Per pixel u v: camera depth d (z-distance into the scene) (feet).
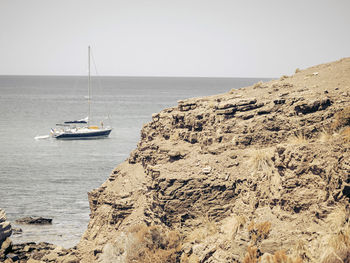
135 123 556.51
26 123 550.36
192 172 78.18
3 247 92.22
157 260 65.98
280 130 85.25
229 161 80.48
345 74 104.63
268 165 75.15
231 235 64.34
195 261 63.26
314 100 84.28
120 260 71.92
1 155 315.58
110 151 348.18
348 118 77.00
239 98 99.71
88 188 214.48
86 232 97.25
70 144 390.21
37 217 164.66
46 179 233.14
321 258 51.16
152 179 81.46
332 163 61.26
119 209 91.56
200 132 96.43
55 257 88.48
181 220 73.87
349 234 51.52
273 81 121.29
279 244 56.44
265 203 68.54
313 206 59.67
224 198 74.38
